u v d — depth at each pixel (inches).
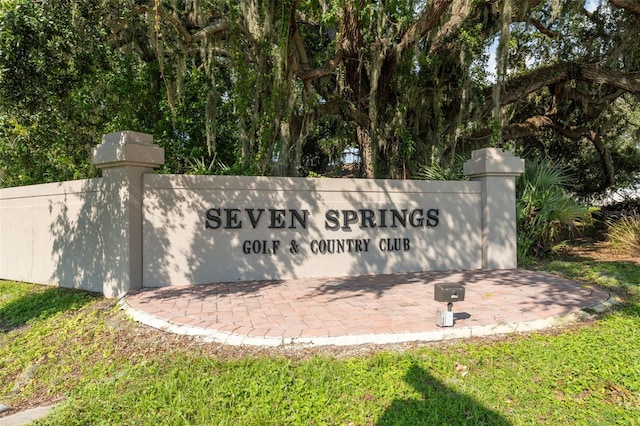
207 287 281.7
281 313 213.5
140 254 282.5
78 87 332.8
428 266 350.6
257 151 424.8
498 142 418.9
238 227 305.4
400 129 461.7
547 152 694.5
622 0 443.5
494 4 449.1
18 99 292.2
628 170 677.9
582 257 406.9
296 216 318.7
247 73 375.2
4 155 415.2
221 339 179.9
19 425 138.9
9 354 210.7
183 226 293.4
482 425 122.5
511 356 165.6
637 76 534.3
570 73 518.3
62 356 195.2
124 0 335.3
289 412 130.0
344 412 129.8
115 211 282.2
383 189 340.8
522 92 533.0
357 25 403.2
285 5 357.1
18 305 282.8
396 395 137.4
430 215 351.6
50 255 340.2
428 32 441.7
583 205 474.9
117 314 231.1
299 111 503.2
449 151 520.7
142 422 129.7
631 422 124.5
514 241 365.4
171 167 421.7
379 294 258.7
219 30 376.8
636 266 346.0
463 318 204.5
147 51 445.7
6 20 266.7
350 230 331.6
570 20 471.2
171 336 188.9
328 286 284.8
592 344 177.3
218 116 458.0
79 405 145.1
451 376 149.9
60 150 406.9
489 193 360.5
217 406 134.4
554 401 135.6
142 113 426.0
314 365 155.6
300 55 415.8
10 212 385.1
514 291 265.3
